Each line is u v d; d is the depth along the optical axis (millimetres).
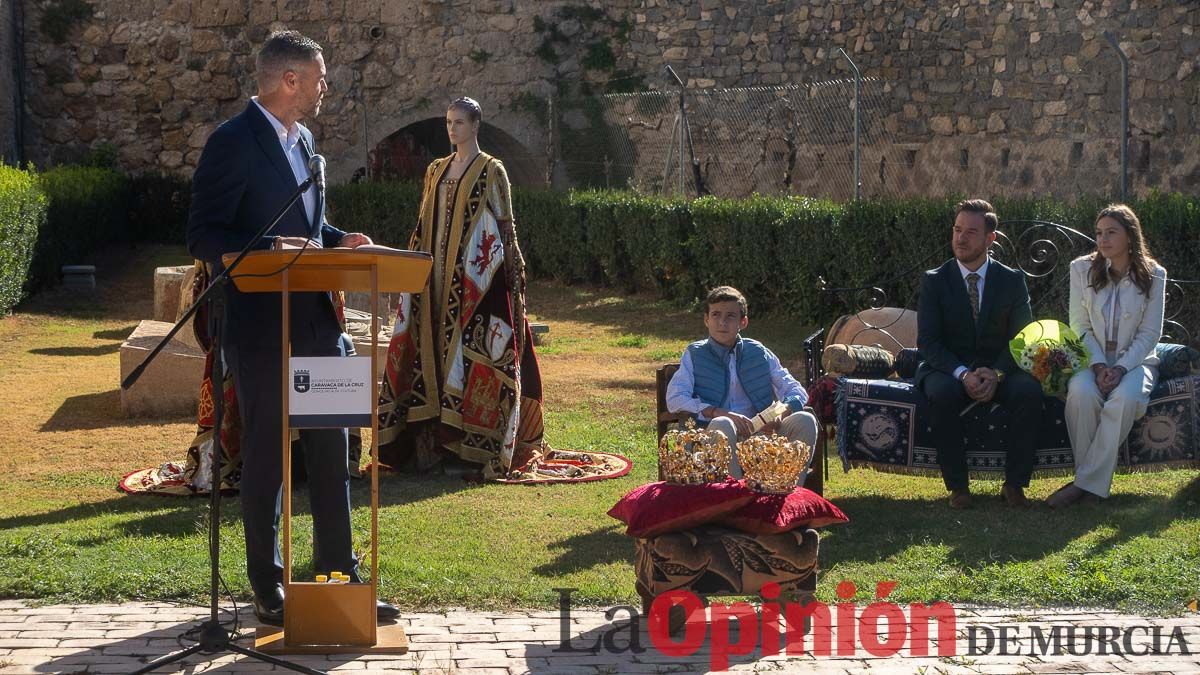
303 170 4289
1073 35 13586
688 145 16984
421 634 4051
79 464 6594
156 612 4234
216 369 3797
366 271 3871
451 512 5668
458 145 6566
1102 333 5863
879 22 16422
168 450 6941
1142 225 9266
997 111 14633
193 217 4090
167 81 19672
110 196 17641
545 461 6781
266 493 4098
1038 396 5637
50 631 4020
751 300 12883
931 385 5730
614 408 8312
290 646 3869
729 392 5410
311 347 4156
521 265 6652
